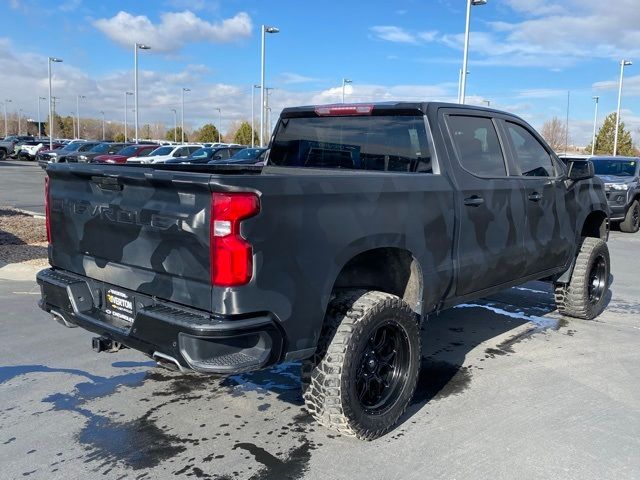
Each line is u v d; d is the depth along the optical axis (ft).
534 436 12.21
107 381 15.02
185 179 9.68
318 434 12.30
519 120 17.02
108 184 11.34
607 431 12.45
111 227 11.36
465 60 78.74
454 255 13.82
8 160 167.12
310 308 10.54
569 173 18.57
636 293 25.61
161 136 434.30
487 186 14.69
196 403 13.76
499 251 15.29
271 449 11.66
